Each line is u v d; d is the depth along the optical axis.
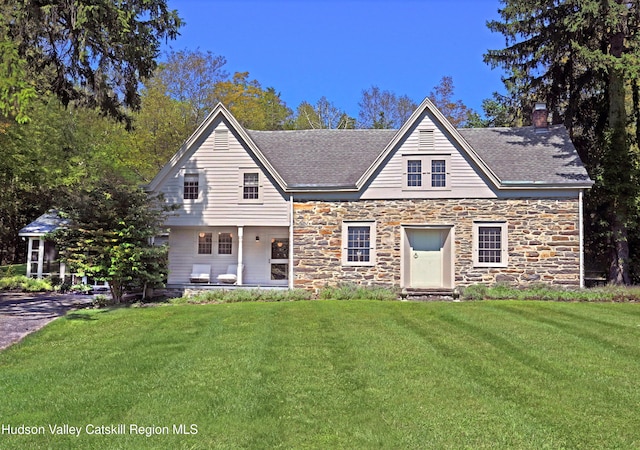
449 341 10.05
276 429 5.79
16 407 6.57
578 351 9.20
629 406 6.50
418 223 18.14
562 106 23.81
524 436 5.62
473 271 17.81
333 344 9.84
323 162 19.94
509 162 18.86
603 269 22.59
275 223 18.86
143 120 34.44
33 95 12.03
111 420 6.10
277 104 43.78
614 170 19.67
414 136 18.33
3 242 34.53
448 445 5.40
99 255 15.28
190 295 17.69
